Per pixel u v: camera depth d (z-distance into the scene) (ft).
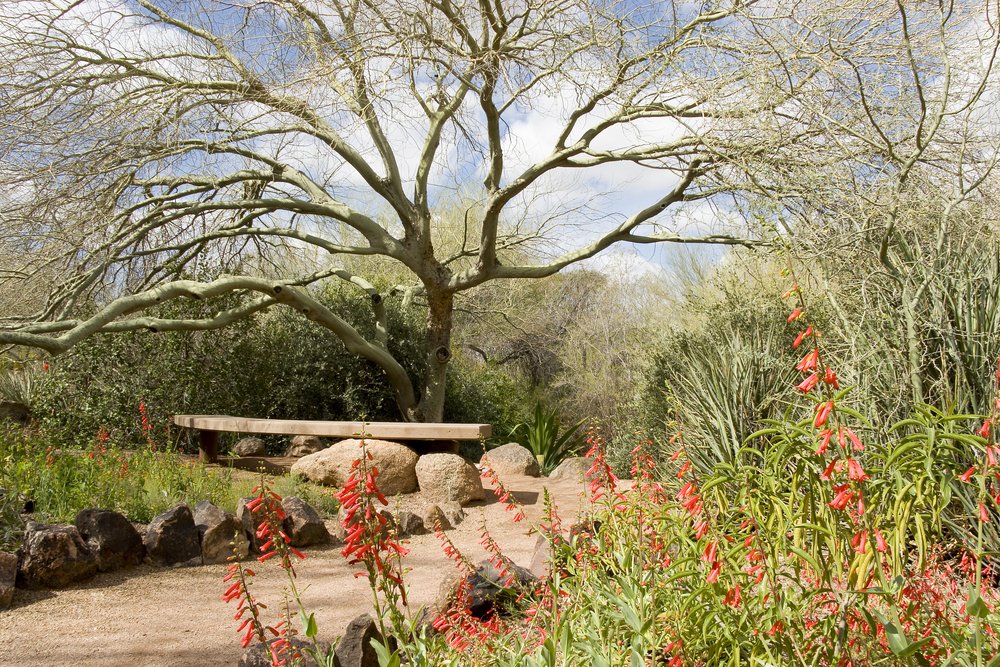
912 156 19.65
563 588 9.49
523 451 38.52
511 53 35.99
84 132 34.81
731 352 23.07
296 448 42.50
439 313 49.44
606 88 33.55
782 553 7.11
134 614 15.24
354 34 32.27
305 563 19.49
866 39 23.81
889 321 17.10
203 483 24.89
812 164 23.99
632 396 44.27
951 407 6.69
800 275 20.76
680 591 7.91
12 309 40.60
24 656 12.97
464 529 24.08
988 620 7.01
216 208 40.40
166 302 41.70
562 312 82.07
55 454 26.25
